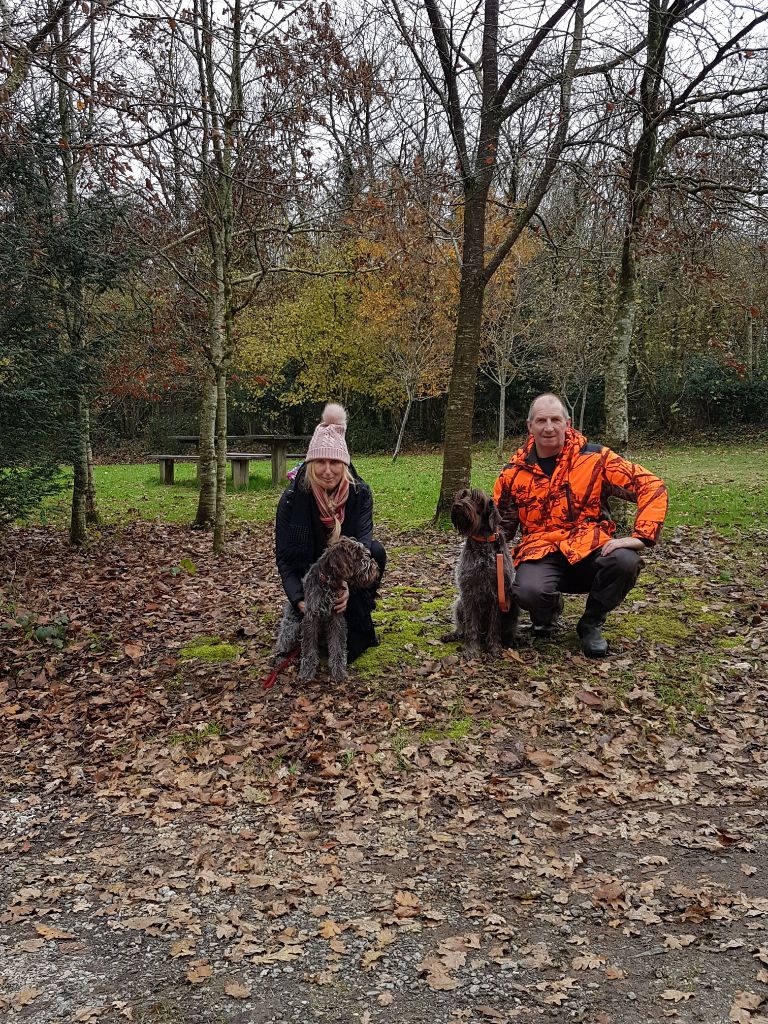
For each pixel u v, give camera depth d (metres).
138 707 5.07
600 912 2.92
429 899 3.06
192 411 34.41
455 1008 2.46
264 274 9.95
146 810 3.94
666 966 2.60
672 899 2.97
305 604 5.05
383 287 21.33
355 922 2.93
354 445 34.84
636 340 13.88
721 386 27.78
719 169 9.14
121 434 35.34
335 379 30.22
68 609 7.33
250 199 10.08
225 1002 2.54
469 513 5.01
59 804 4.06
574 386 27.61
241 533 11.87
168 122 8.95
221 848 3.53
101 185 9.28
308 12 8.34
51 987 2.65
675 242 8.78
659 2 8.11
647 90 8.20
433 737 4.38
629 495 5.09
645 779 3.91
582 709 4.60
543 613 5.25
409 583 7.85
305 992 2.57
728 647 5.51
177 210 10.75
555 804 3.72
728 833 3.41
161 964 2.76
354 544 4.82
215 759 4.36
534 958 2.67
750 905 2.89
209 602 7.54
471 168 10.05
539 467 5.23
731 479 16.22
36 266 8.58
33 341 8.84
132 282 10.00
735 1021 2.33
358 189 10.02
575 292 14.62
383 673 5.20
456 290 20.88
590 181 9.23
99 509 14.79
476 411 34.78
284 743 4.43
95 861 3.50
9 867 3.49
